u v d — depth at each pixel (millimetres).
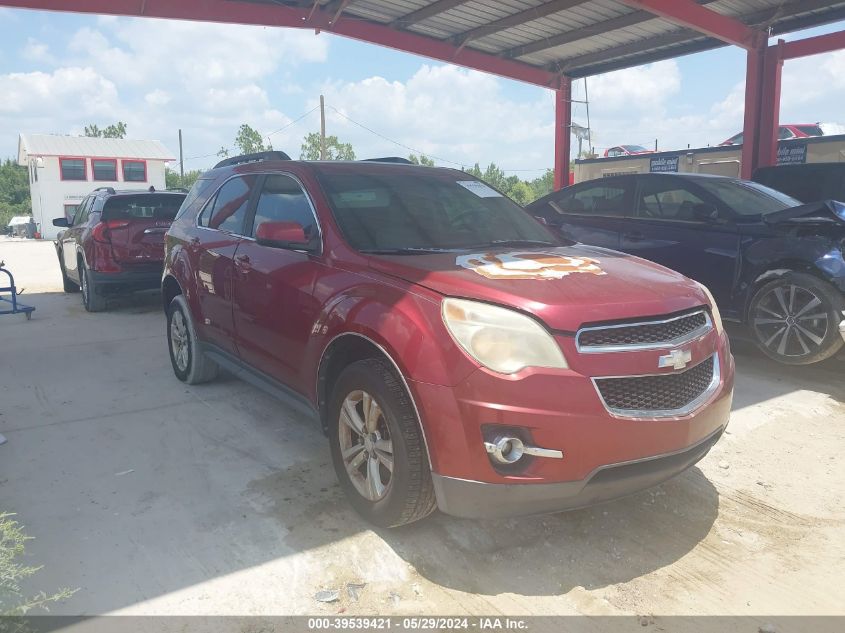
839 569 3068
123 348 7094
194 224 5426
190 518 3416
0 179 78688
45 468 4000
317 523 3375
